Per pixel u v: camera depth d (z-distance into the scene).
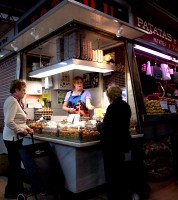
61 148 3.22
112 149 2.84
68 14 3.00
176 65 6.11
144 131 4.04
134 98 3.90
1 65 5.54
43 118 4.40
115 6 3.77
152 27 4.79
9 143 3.27
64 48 3.75
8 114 3.13
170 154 4.18
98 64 3.89
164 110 4.57
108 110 2.89
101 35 3.80
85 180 3.09
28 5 5.48
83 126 3.27
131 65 4.06
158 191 3.46
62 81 5.00
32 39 3.98
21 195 3.09
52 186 2.97
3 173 4.44
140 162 3.54
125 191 2.96
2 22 4.68
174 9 5.68
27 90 4.76
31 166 2.96
